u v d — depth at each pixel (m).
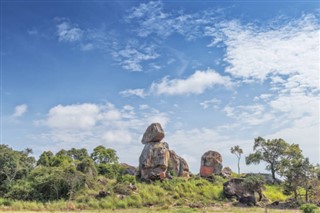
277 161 100.12
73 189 71.44
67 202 66.94
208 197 77.06
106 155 107.69
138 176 88.56
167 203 71.25
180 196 75.94
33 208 63.47
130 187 74.94
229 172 102.81
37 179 75.00
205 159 98.00
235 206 71.19
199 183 82.81
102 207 66.44
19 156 88.00
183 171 94.56
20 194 71.38
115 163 102.69
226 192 77.88
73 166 79.06
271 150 101.06
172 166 91.81
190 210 59.59
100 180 81.06
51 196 71.12
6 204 66.19
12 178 80.06
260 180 78.88
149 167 86.31
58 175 73.25
